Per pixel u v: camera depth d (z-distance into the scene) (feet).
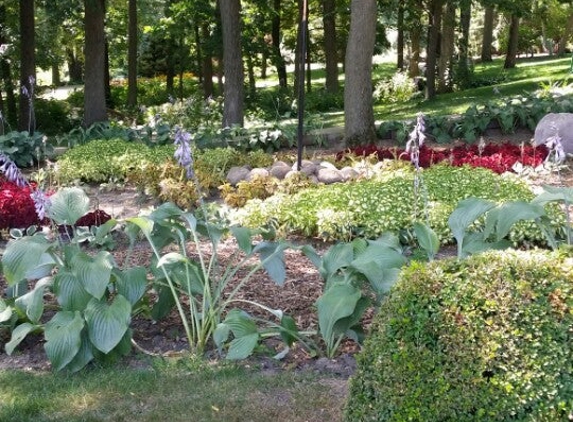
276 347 16.34
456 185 27.02
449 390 9.93
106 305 15.52
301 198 27.12
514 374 9.81
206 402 13.62
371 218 24.81
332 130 50.29
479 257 11.08
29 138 45.27
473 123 48.24
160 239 17.80
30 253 15.88
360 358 10.92
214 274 17.34
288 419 12.96
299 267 22.43
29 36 66.95
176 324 17.79
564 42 122.52
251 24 85.25
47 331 15.29
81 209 18.03
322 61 121.39
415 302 10.42
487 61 124.88
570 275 10.43
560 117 38.52
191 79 131.95
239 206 30.53
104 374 15.02
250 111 80.07
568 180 33.30
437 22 79.00
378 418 10.34
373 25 44.78
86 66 65.87
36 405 13.67
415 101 84.17
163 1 105.81
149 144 50.01
